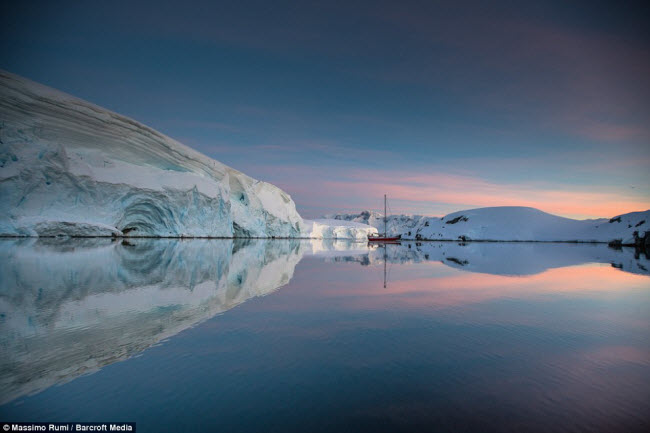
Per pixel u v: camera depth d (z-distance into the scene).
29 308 5.80
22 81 27.97
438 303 6.97
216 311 5.95
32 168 25.16
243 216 51.69
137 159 38.09
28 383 3.12
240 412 2.65
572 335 4.85
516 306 6.80
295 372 3.42
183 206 38.03
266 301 6.88
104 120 33.97
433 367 3.61
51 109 29.69
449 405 2.81
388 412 2.67
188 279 9.45
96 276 9.34
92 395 2.90
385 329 5.02
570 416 2.66
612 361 3.86
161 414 2.61
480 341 4.52
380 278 10.77
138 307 6.08
